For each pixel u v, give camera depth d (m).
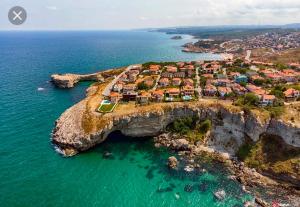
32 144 98.06
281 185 80.19
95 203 71.62
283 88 120.12
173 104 111.19
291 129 87.38
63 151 94.25
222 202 72.75
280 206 71.38
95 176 82.81
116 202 72.25
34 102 141.75
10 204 69.69
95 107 114.19
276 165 85.00
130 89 132.50
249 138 96.44
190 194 75.75
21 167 84.88
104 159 92.44
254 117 94.81
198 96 120.19
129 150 98.69
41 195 73.50
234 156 94.62
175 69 168.38
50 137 103.31
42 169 84.69
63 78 174.25
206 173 85.19
